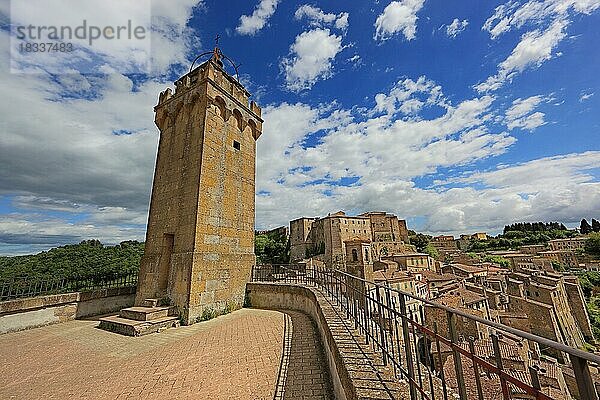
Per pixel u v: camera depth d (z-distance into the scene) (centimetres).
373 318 480
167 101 1582
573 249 9038
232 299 1368
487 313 2895
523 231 13000
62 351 812
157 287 1278
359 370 393
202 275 1217
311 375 597
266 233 9456
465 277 5494
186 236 1248
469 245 13375
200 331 1000
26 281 1124
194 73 1542
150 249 1387
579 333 4628
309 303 1167
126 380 612
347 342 507
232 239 1437
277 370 629
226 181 1450
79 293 1248
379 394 332
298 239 7475
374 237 7900
